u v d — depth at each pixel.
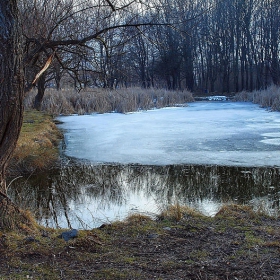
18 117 4.00
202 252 3.68
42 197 7.68
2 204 4.21
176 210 5.17
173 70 42.34
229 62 44.91
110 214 6.42
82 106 23.97
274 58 41.62
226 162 9.95
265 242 3.89
